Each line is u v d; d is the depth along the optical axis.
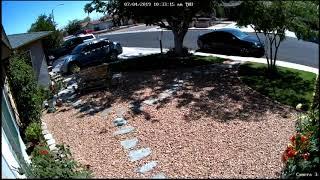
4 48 9.98
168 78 17.14
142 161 9.29
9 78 12.02
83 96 15.67
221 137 10.51
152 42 30.06
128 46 29.36
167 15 19.58
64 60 21.62
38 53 18.17
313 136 7.76
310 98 13.70
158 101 13.96
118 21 20.42
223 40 22.34
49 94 15.70
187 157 9.35
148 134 10.99
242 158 9.16
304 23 15.55
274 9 15.13
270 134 10.68
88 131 11.76
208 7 19.34
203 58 21.00
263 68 18.20
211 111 12.68
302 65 18.61
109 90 15.95
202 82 16.19
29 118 12.34
